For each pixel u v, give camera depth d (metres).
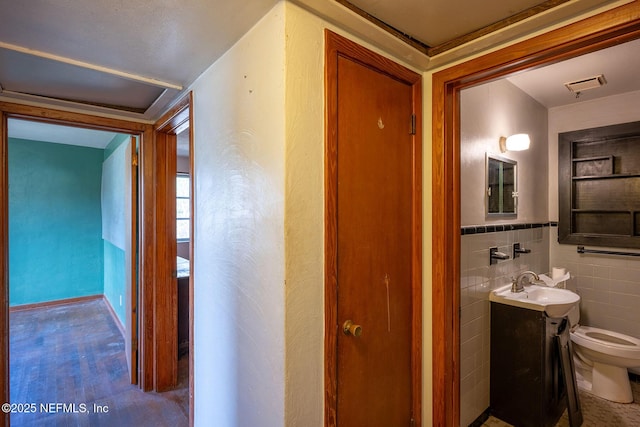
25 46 1.37
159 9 1.12
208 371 1.60
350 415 1.25
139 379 2.55
